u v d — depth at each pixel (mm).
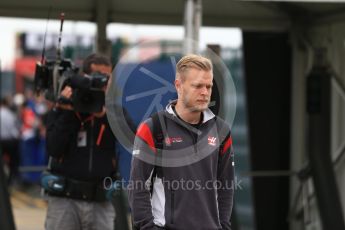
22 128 44625
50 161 15789
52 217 15633
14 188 43094
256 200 25469
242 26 24344
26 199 40000
